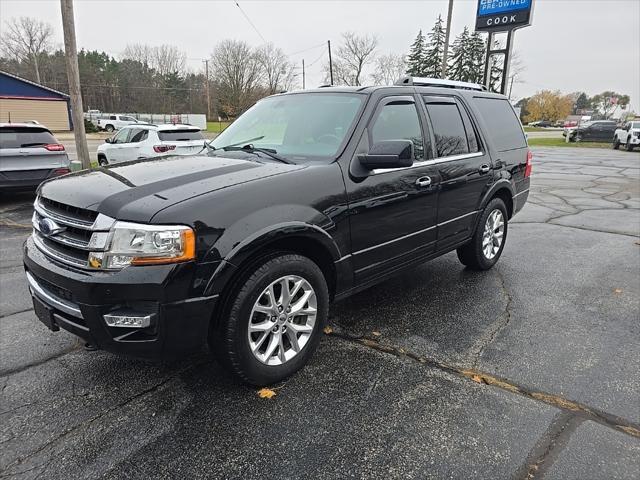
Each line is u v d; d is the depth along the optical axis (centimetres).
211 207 234
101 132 4269
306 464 213
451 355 312
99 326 225
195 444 225
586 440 228
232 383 277
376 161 294
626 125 2633
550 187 1177
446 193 389
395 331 347
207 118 7019
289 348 284
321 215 278
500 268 501
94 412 250
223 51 5566
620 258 538
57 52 6838
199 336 236
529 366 298
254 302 252
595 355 312
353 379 282
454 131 411
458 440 229
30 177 809
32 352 313
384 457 217
